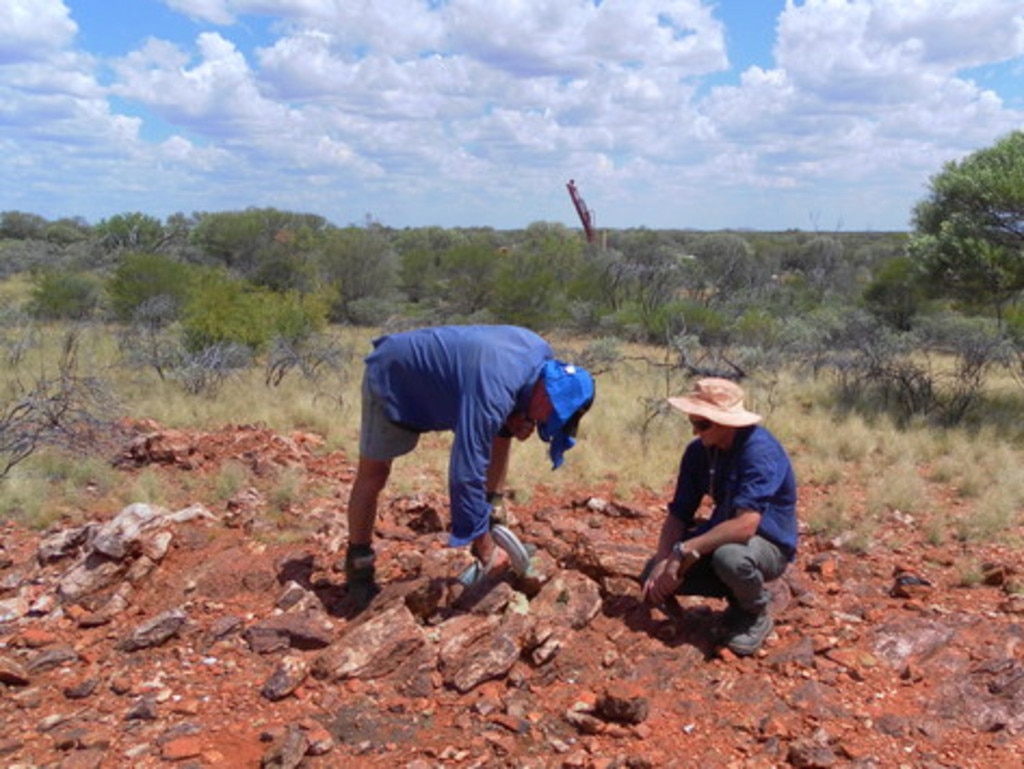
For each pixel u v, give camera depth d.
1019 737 3.12
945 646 3.79
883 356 12.18
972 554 5.20
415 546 4.68
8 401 8.52
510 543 3.91
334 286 23.38
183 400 9.48
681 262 33.25
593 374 12.46
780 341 17.06
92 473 6.08
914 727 3.16
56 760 2.85
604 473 6.93
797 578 4.51
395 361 3.62
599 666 3.55
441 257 28.45
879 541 5.45
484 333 3.59
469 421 3.41
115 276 21.61
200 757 2.86
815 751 2.93
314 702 3.23
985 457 7.57
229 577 4.14
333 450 7.44
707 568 3.80
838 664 3.63
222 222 30.64
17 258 33.94
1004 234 10.39
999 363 13.36
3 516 5.30
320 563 4.36
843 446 8.05
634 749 3.01
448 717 3.17
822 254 39.50
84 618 3.80
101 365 11.52
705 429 3.65
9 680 3.30
